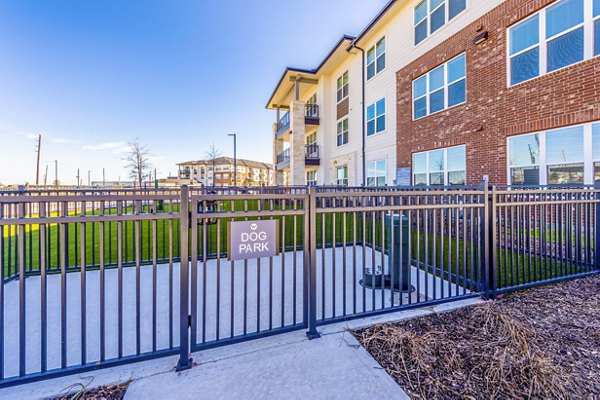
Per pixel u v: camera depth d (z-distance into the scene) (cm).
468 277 407
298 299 335
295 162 1683
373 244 279
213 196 214
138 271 204
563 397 171
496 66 753
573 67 593
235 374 193
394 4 1102
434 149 970
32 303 317
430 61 977
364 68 1384
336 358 212
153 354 205
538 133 664
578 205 394
